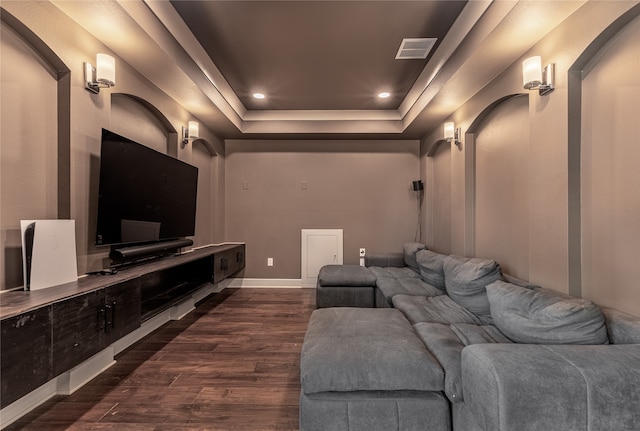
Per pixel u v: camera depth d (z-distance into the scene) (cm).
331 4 227
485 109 292
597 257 179
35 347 142
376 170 512
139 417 174
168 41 239
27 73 182
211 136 452
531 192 224
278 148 513
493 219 295
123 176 239
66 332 159
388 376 146
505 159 275
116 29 209
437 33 263
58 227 185
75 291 169
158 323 318
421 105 358
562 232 195
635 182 157
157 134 324
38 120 189
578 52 180
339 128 469
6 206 171
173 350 262
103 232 219
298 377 219
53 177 199
